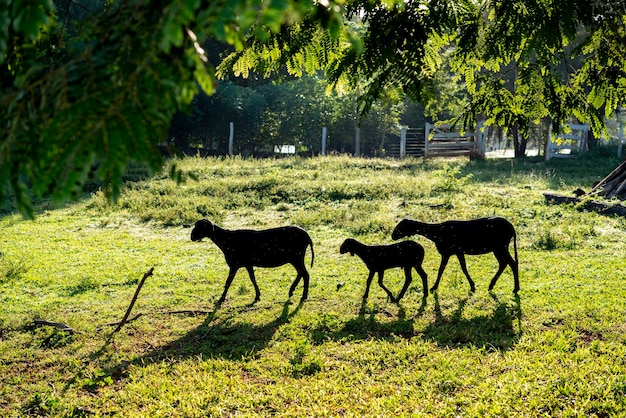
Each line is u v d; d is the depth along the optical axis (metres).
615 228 14.11
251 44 6.29
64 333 8.46
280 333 8.42
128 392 6.69
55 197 2.05
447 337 8.05
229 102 38.06
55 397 6.57
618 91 6.71
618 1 6.27
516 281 9.83
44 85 2.36
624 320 8.37
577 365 6.93
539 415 5.93
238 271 11.91
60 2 18.94
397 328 8.45
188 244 14.46
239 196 19.34
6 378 7.19
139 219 17.06
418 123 42.41
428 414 6.01
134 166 23.92
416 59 5.16
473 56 6.85
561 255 12.16
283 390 6.64
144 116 2.12
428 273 11.36
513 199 17.64
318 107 39.72
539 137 35.53
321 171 24.14
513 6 6.09
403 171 25.38
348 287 10.58
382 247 9.59
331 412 6.17
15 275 11.53
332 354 7.66
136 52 2.28
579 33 27.31
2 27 2.17
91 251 13.69
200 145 41.81
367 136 40.78
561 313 8.73
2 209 18.48
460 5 6.11
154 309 9.65
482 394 6.34
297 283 10.00
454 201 17.61
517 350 7.52
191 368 7.31
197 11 2.21
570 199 16.78
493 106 7.21
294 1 2.25
